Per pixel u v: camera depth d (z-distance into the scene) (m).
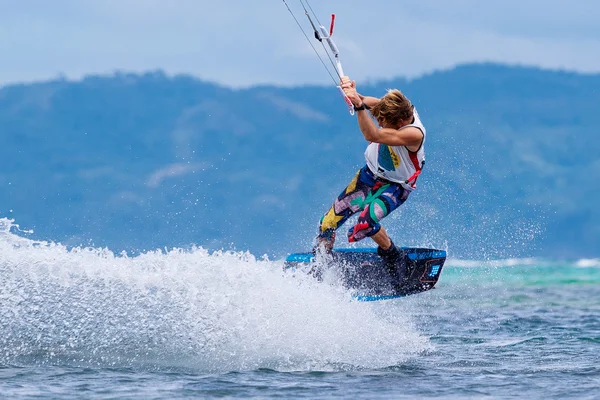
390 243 28.22
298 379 22.66
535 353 27.84
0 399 19.75
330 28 25.59
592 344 30.08
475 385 22.20
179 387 21.34
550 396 20.88
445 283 84.88
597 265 148.38
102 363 24.30
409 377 23.25
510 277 103.44
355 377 23.08
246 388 21.36
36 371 22.98
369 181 27.66
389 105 25.78
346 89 25.20
